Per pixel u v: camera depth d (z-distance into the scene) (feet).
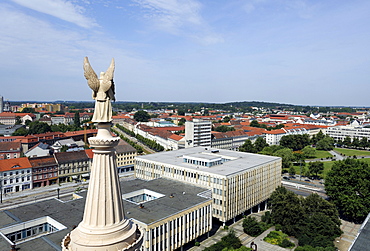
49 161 405.59
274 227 284.00
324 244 232.94
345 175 304.50
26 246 161.17
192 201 246.88
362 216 288.10
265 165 337.11
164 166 335.06
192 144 609.01
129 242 51.11
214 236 265.54
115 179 52.11
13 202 331.98
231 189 284.61
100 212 50.14
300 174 458.50
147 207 229.66
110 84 51.03
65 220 199.52
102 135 51.44
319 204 277.44
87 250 47.62
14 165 368.48
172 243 215.92
